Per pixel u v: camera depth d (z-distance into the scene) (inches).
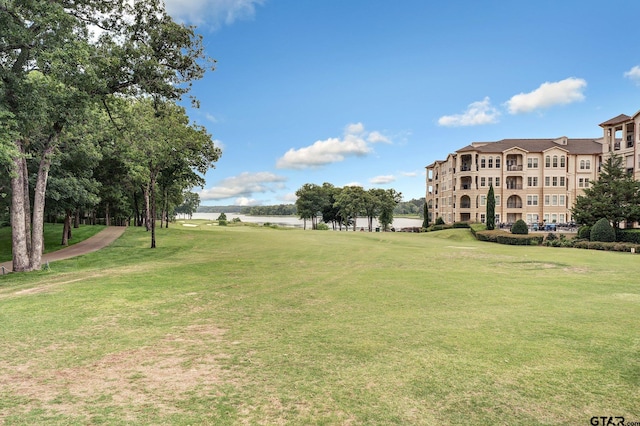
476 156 2249.0
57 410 171.3
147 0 629.9
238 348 255.1
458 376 207.6
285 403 178.1
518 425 159.3
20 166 633.0
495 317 333.4
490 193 1726.1
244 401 180.2
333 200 3464.6
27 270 631.8
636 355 239.3
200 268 653.3
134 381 203.6
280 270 631.2
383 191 2970.0
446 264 740.0
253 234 1566.2
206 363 228.8
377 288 472.1
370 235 1720.0
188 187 1769.2
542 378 205.0
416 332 288.4
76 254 921.5
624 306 377.1
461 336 278.2
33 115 538.9
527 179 2229.3
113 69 610.5
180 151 1280.8
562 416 166.7
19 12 513.3
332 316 338.3
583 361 229.1
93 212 1882.4
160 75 639.1
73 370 219.0
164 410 171.6
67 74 537.0
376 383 199.3
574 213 1365.7
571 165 2215.8
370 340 269.7
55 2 554.9
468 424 159.9
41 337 278.4
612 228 1222.9
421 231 2273.6
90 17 629.9
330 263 732.7
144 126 808.3
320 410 171.2
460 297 420.2
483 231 1535.4
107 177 1413.6
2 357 239.5
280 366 223.1
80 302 386.6
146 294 429.1
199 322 319.0
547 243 1285.7
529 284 504.4
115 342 268.1
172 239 1266.0
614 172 1302.9
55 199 920.9
